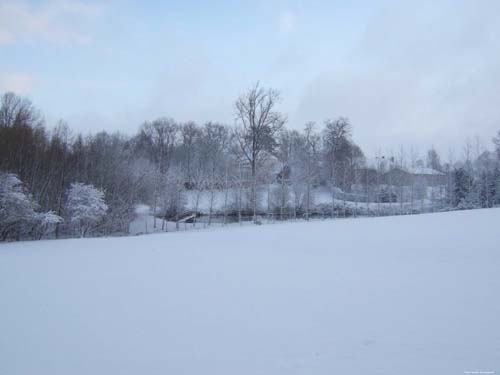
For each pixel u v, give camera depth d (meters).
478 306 6.51
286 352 4.84
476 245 13.30
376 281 8.69
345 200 49.69
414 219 25.50
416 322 5.81
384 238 16.53
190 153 61.81
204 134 65.69
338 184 52.94
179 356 4.81
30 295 7.97
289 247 15.12
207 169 47.09
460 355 4.59
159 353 4.92
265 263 11.55
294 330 5.64
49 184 29.69
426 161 69.31
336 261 11.55
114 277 9.78
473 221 21.75
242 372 4.30
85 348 5.14
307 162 47.31
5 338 5.55
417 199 52.38
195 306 7.03
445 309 6.41
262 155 44.69
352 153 57.22
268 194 43.16
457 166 56.00
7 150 28.45
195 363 4.59
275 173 46.56
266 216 42.91
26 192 26.70
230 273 10.08
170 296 7.78
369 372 4.21
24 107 40.56
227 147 58.50
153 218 38.72
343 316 6.22
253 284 8.73
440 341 5.04
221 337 5.44
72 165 33.97
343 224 25.12
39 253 14.95
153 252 14.63
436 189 55.72
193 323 6.08
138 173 39.56
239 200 40.62
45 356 4.90
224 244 16.84
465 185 50.19
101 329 5.88
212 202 40.53
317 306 6.83
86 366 4.58
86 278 9.70
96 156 37.22
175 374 4.30
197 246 16.34
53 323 6.20
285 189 42.91
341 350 4.84
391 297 7.26
